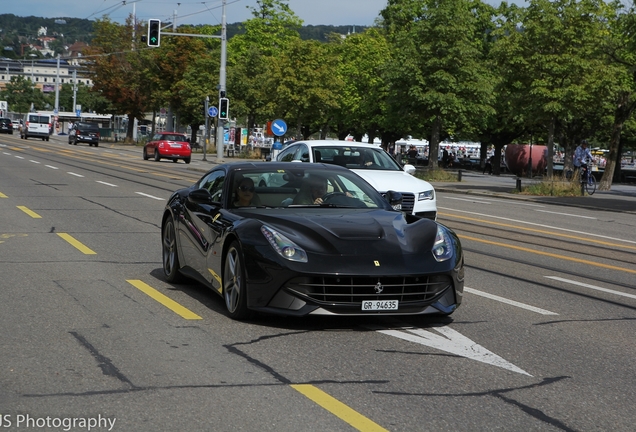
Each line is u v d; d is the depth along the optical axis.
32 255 10.31
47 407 4.47
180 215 8.34
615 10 30.86
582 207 24.59
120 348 5.80
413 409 4.59
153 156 45.81
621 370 5.63
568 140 47.75
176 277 8.59
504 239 14.38
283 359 5.62
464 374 5.38
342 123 63.53
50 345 5.84
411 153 64.12
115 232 12.95
